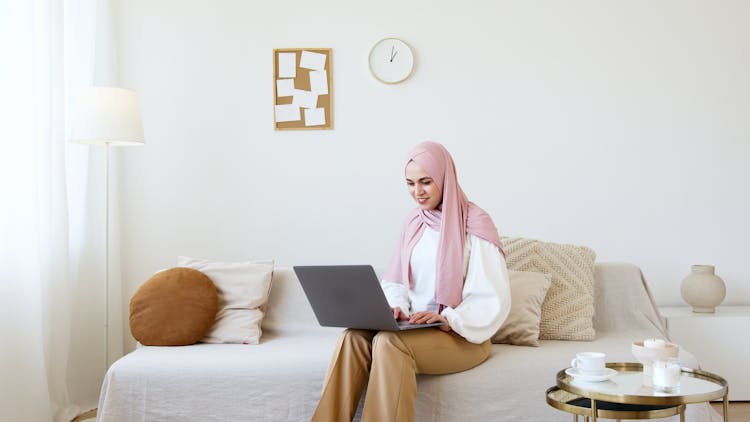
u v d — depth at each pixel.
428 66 3.86
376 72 3.84
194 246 3.83
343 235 3.86
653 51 3.85
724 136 3.84
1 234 2.74
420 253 2.51
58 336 3.12
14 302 2.77
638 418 1.76
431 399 2.30
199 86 3.84
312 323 3.00
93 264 3.53
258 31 3.85
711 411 2.64
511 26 3.86
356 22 3.85
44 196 3.02
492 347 2.61
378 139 3.86
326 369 2.41
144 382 2.41
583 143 3.85
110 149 3.67
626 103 3.85
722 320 3.31
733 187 3.83
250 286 2.94
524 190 3.85
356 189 3.86
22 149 2.79
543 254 2.94
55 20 3.09
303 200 3.86
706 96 3.84
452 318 2.26
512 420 2.31
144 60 3.82
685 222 3.84
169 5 3.83
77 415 3.28
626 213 3.85
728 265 3.83
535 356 2.44
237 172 3.85
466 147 3.85
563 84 3.85
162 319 2.75
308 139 3.86
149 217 3.82
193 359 2.48
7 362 2.74
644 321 2.95
